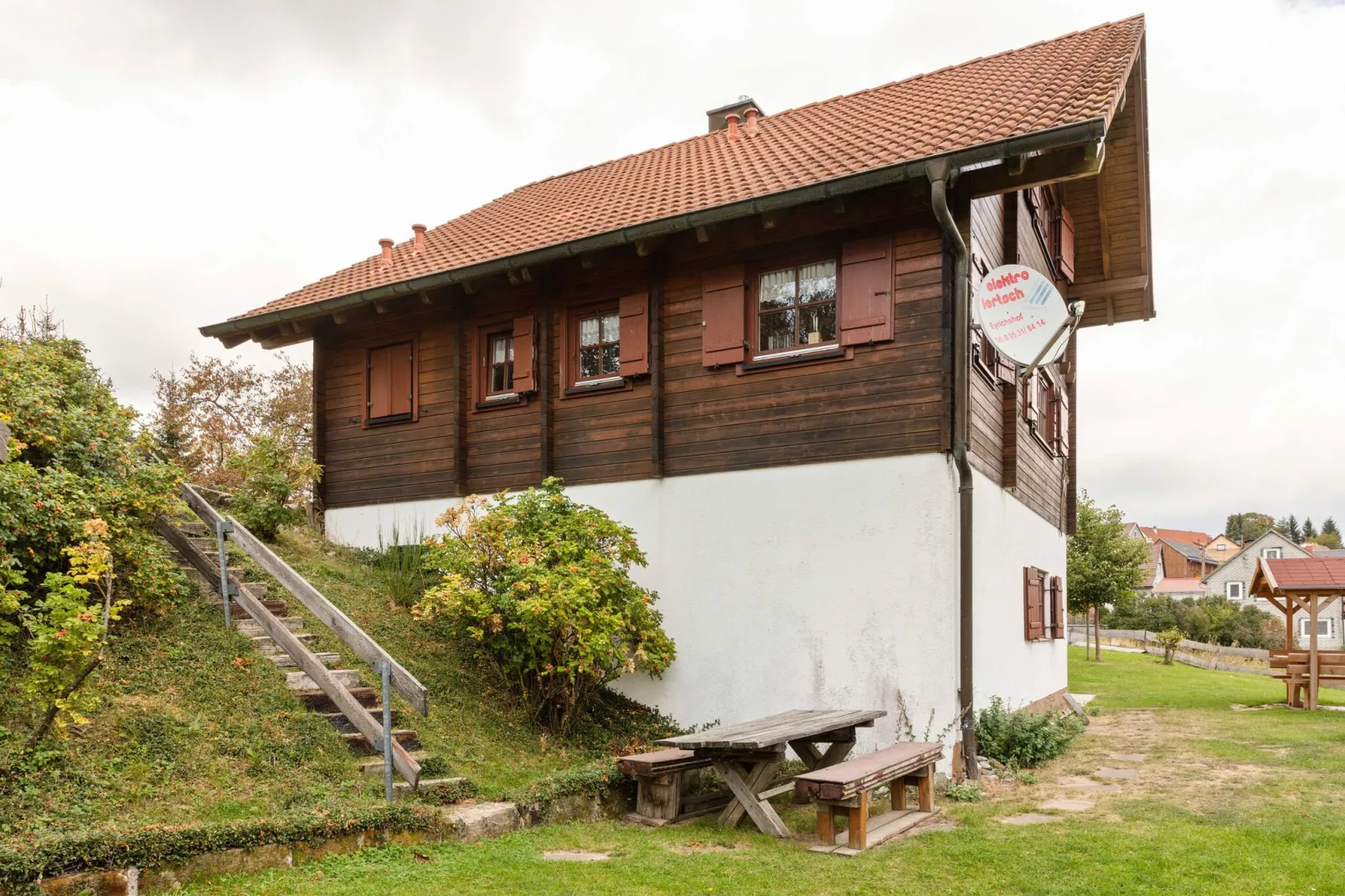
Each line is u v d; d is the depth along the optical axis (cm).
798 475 947
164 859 476
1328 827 628
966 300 871
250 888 484
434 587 943
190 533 988
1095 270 1452
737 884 533
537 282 1145
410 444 1253
